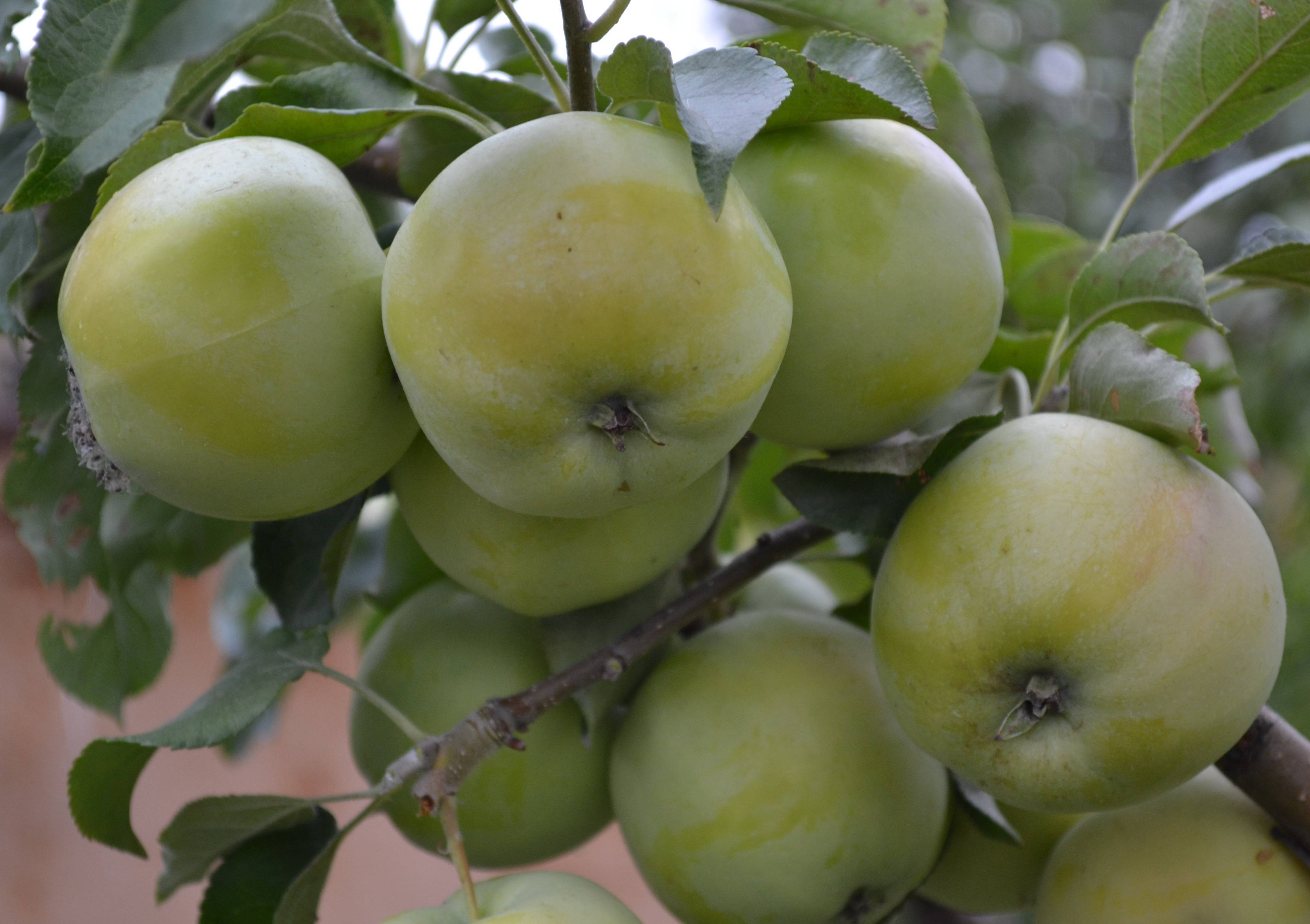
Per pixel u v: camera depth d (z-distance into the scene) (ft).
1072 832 1.54
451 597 1.65
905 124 1.40
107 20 1.32
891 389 1.39
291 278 1.28
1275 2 1.47
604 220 1.21
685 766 1.49
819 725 1.49
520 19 1.35
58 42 1.31
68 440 1.57
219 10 1.06
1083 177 4.76
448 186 1.24
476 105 1.59
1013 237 1.77
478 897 1.38
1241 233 4.03
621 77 1.28
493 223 1.22
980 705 1.34
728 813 1.47
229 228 1.28
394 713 1.46
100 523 1.65
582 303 1.21
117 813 1.50
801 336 1.36
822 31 1.47
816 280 1.35
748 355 1.25
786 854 1.47
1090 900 1.47
